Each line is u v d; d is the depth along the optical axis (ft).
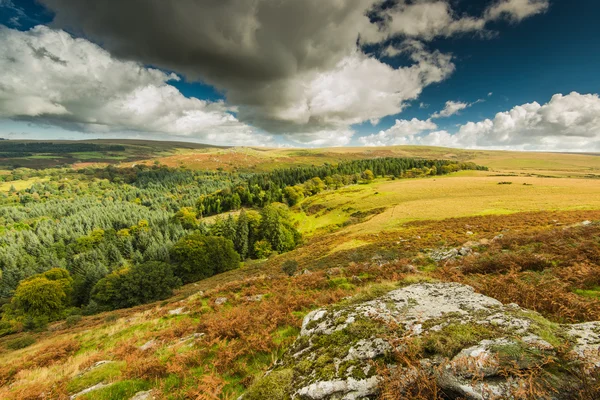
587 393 8.75
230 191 483.51
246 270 152.25
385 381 11.55
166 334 43.16
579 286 24.52
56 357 49.55
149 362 26.16
